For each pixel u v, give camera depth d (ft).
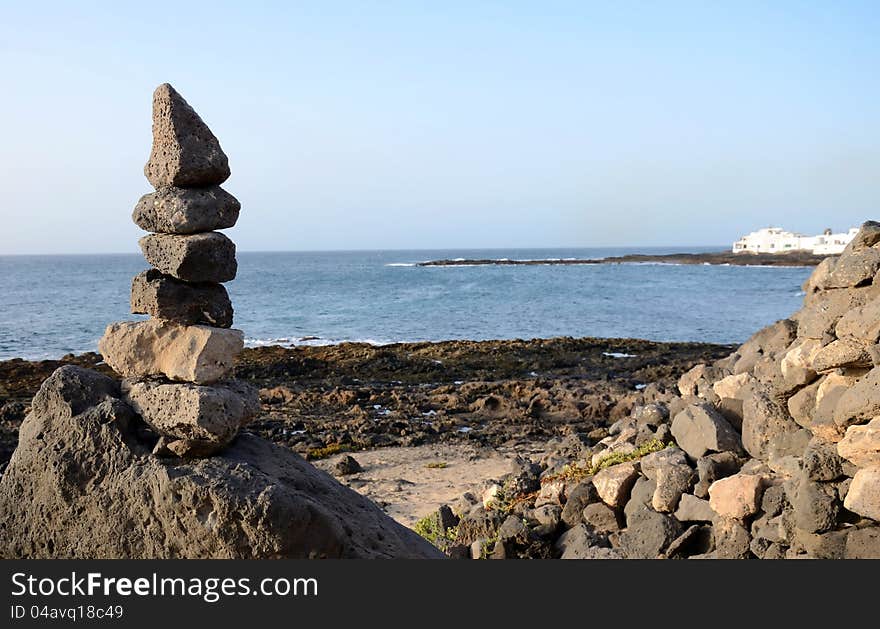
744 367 39.40
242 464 18.38
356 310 231.91
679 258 643.86
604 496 33.12
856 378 26.55
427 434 79.05
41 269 601.62
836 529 24.97
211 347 18.95
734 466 30.60
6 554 19.08
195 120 19.40
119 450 18.49
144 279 19.33
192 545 17.69
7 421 80.89
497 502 40.45
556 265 620.08
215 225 19.44
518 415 87.20
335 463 65.62
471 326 193.36
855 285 28.07
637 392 92.02
